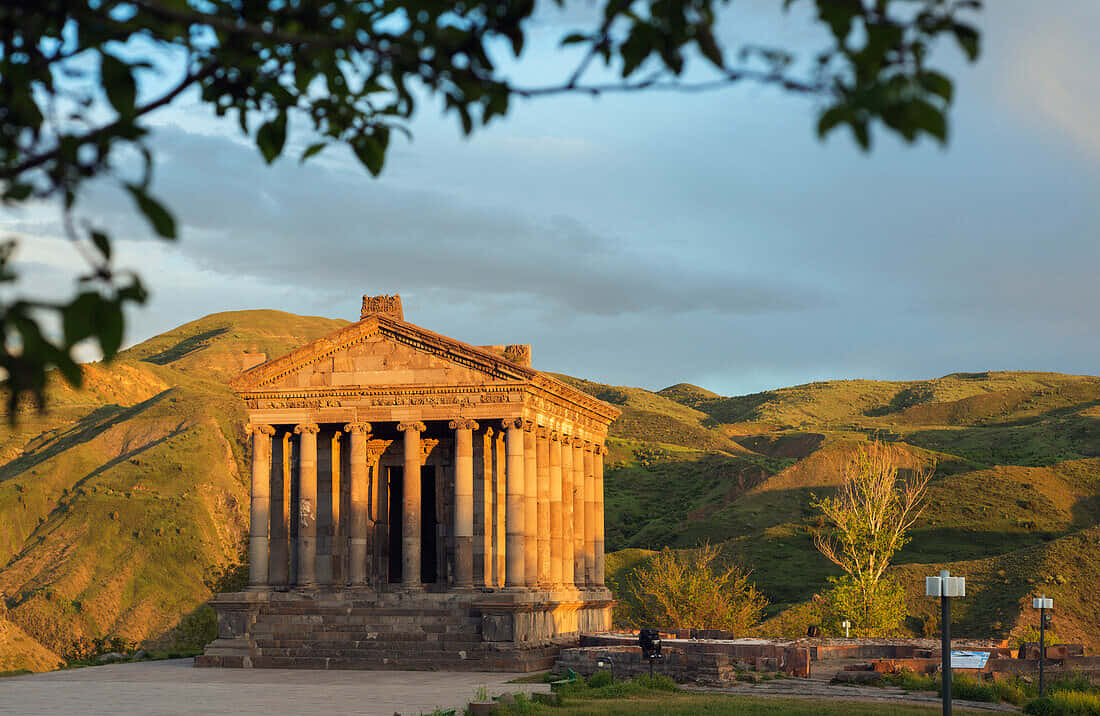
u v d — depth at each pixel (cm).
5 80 732
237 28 734
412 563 6706
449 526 7338
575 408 7725
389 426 7150
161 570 18788
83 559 18775
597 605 7944
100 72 714
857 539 9569
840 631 8762
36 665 13900
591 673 5778
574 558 7869
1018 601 10088
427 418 6831
